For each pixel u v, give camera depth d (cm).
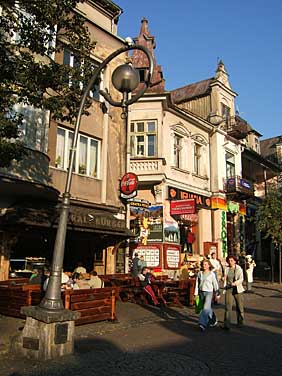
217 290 952
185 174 2331
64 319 669
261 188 3488
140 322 1032
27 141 1319
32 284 1178
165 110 2214
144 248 2000
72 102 862
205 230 2472
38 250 1486
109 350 714
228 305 942
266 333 885
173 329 938
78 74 864
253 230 3161
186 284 1373
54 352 652
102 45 1834
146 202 2053
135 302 1415
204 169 2539
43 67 823
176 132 2297
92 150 1762
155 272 1961
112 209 1773
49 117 1474
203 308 928
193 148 2455
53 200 1489
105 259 1736
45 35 847
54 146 1561
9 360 637
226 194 2625
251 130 3528
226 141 2733
